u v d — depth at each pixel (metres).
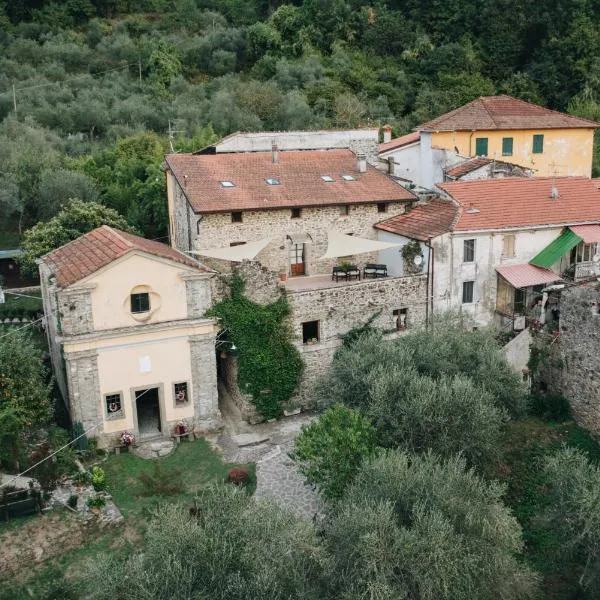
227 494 21.44
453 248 36.78
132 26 101.69
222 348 33.75
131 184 56.09
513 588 21.22
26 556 24.52
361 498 21.78
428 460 23.67
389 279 35.97
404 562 19.30
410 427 27.28
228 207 36.53
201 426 32.69
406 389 28.11
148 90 82.69
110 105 77.44
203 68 93.25
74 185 52.91
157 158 58.12
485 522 20.52
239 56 95.56
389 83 83.00
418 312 37.09
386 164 50.06
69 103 74.81
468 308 37.91
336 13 91.94
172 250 35.47
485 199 39.69
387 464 22.50
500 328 38.09
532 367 36.25
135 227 49.91
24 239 49.78
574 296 33.75
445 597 18.86
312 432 26.92
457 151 48.00
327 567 19.20
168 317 31.27
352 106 75.50
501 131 50.72
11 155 58.09
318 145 47.84
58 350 33.09
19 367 28.73
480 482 23.23
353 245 36.84
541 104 74.88
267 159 41.84
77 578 23.81
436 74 82.50
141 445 31.48
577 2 75.81
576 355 33.91
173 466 30.05
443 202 40.28
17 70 81.62
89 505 26.62
